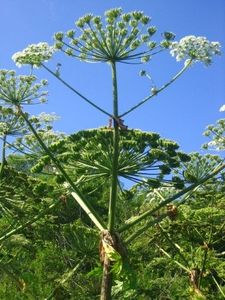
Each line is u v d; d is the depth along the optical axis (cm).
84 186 1276
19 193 1441
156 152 1112
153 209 1194
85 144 1138
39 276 1975
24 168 1553
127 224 1173
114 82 1127
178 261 1764
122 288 1118
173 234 1680
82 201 1201
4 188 1436
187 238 1672
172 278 1948
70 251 2038
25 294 1919
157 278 1938
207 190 1647
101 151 1132
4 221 1741
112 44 1096
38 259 2044
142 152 1121
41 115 1380
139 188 1417
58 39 1118
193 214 1548
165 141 1143
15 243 1608
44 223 1591
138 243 1889
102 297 1116
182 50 1109
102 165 1137
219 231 1612
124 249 1130
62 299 1667
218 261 1623
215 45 1121
